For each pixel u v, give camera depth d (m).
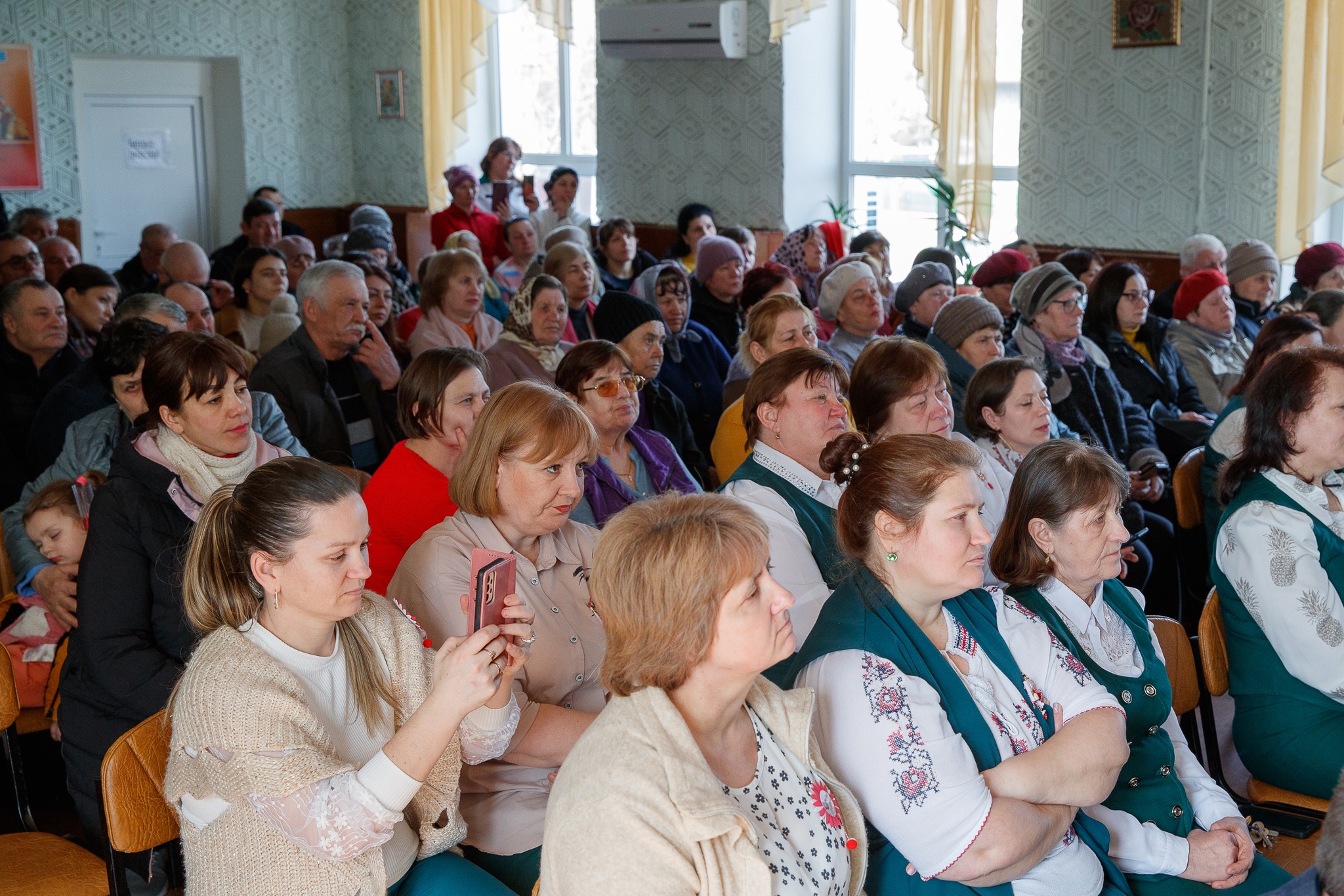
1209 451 3.37
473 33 9.31
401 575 2.06
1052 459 2.04
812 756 1.62
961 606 1.89
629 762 1.38
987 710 1.77
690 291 4.94
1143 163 6.63
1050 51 6.88
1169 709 2.07
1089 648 2.02
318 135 10.23
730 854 1.37
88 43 8.83
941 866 1.63
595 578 1.49
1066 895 1.74
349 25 10.24
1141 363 4.77
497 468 2.03
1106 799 1.95
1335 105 5.92
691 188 8.55
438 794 1.76
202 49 9.42
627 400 2.98
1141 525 3.69
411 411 2.66
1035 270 4.28
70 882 1.97
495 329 5.19
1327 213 6.42
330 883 1.59
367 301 3.78
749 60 8.07
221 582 1.65
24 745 3.04
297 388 3.63
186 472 2.35
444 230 8.36
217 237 9.98
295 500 1.61
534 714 1.93
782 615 1.47
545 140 9.86
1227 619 2.50
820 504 2.45
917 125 7.98
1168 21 6.38
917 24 7.09
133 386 2.92
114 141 9.25
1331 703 2.37
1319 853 1.29
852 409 2.80
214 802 1.61
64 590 2.64
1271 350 3.33
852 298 4.51
